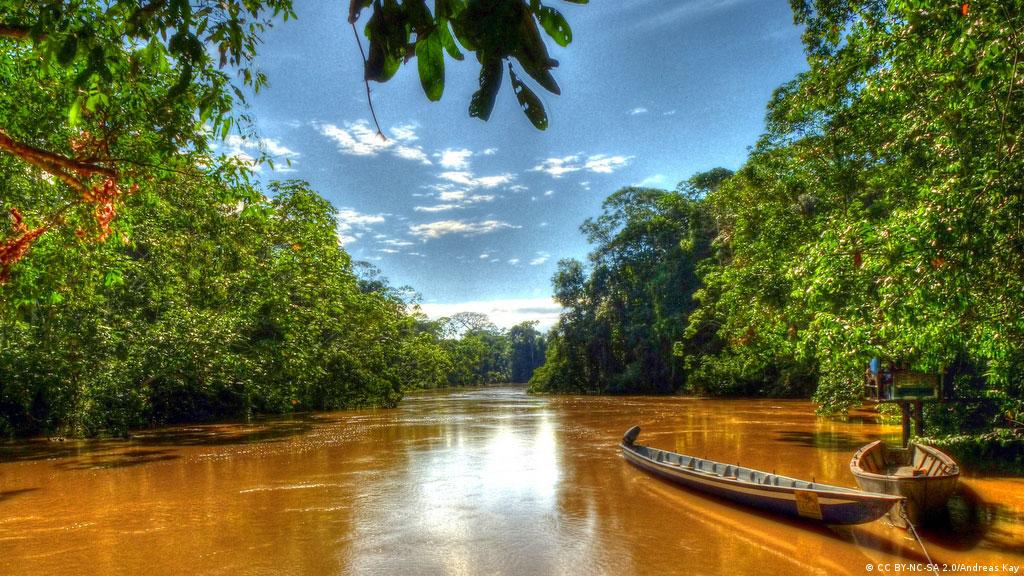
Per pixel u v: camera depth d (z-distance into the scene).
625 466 14.48
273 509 10.73
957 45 6.73
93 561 8.18
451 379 83.44
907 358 11.92
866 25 10.62
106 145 5.60
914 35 7.99
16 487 12.69
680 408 31.19
